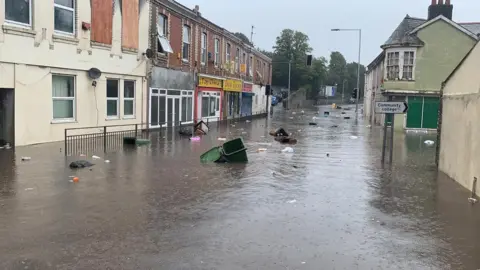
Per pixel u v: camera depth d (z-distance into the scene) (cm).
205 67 3086
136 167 1178
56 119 1653
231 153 1312
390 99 3086
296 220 713
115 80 2002
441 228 692
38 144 1551
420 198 897
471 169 962
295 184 1003
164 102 2456
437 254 577
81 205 770
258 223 691
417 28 3000
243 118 4066
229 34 3572
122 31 2003
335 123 3706
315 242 611
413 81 3033
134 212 735
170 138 1998
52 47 1591
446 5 3188
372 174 1174
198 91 2973
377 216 752
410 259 557
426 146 1969
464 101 1040
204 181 1011
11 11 1426
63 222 670
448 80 1234
